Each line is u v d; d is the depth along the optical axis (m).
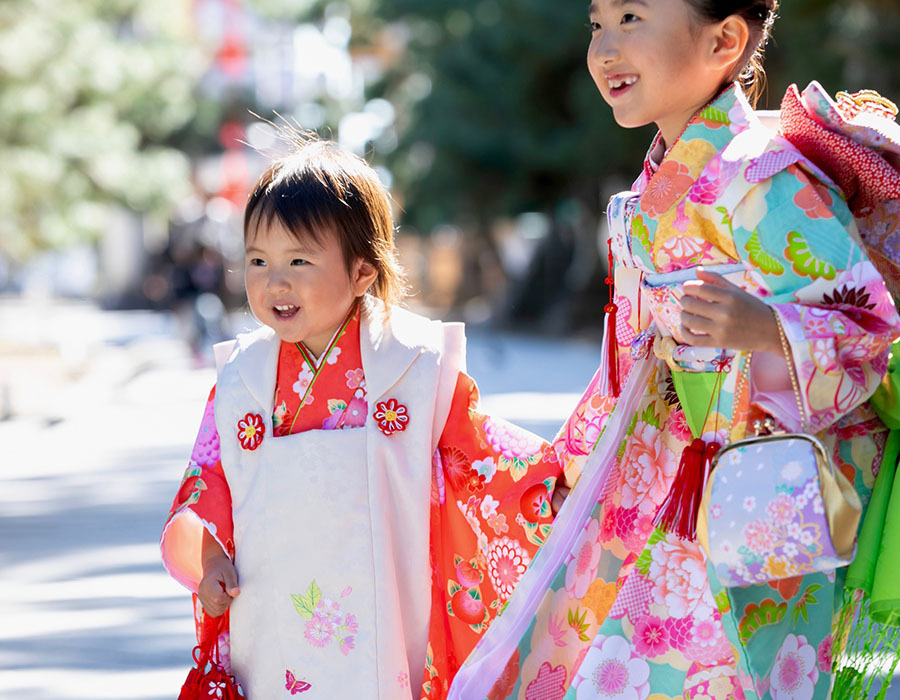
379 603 4.82
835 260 4.13
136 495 13.91
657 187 4.52
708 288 4.06
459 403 5.13
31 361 30.00
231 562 4.99
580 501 4.62
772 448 4.08
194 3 50.69
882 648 4.62
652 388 4.72
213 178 61.12
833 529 3.99
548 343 42.59
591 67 4.64
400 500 4.96
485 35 41.53
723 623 4.19
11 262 37.47
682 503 4.36
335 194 4.91
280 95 62.56
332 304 4.92
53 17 31.44
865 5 27.25
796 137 4.34
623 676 4.42
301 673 4.84
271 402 5.02
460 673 4.55
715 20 4.44
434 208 47.97
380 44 53.09
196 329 29.19
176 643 8.40
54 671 7.77
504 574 5.02
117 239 64.69
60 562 10.81
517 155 41.62
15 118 30.84
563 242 52.94
